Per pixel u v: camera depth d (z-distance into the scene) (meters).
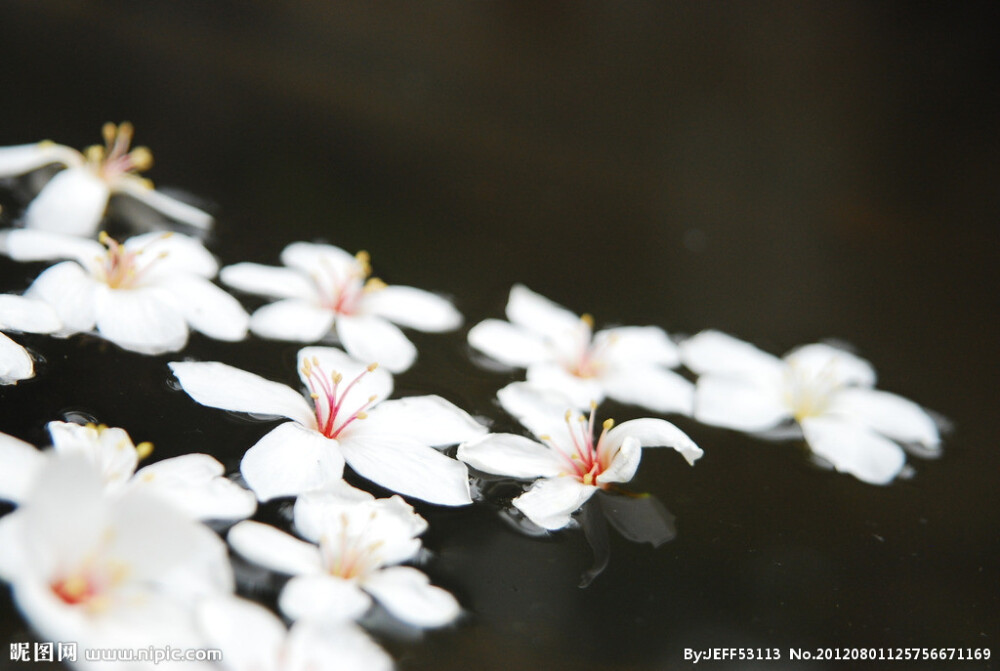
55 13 0.69
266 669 0.51
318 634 0.52
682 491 0.57
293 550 0.53
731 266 0.66
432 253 0.63
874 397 0.61
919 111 0.74
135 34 0.69
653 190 0.69
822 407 0.60
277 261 0.61
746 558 0.56
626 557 0.56
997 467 0.60
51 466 0.51
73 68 0.66
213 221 0.62
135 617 0.51
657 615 0.55
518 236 0.65
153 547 0.52
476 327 0.60
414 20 0.73
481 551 0.55
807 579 0.56
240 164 0.65
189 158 0.64
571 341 0.60
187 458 0.54
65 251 0.58
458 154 0.68
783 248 0.67
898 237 0.68
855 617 0.56
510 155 0.69
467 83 0.72
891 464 0.59
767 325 0.63
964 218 0.70
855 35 0.78
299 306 0.59
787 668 0.54
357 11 0.73
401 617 0.53
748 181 0.70
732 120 0.72
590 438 0.56
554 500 0.55
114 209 0.61
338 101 0.69
